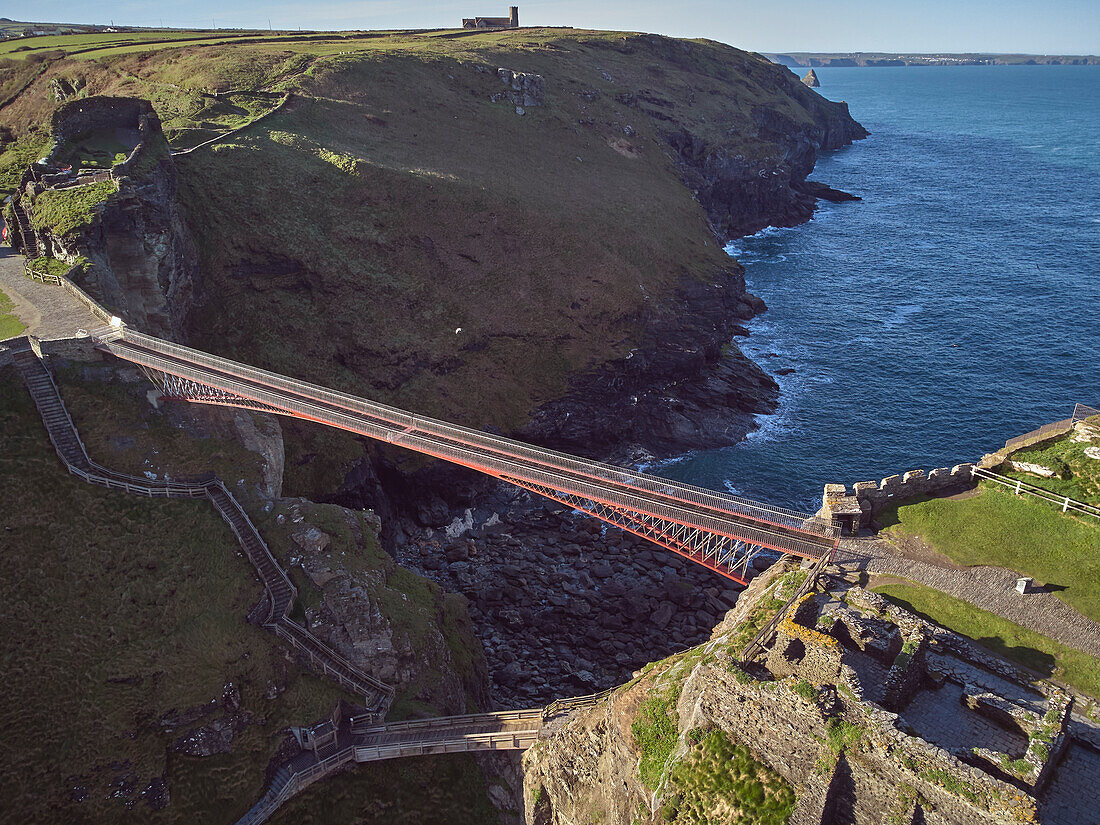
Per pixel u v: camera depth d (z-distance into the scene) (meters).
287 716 52.62
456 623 69.00
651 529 57.81
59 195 83.38
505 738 50.31
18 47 185.50
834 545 46.91
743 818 32.22
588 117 175.50
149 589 56.38
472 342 104.62
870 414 104.31
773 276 158.62
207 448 68.31
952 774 28.16
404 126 144.12
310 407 63.91
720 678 34.69
